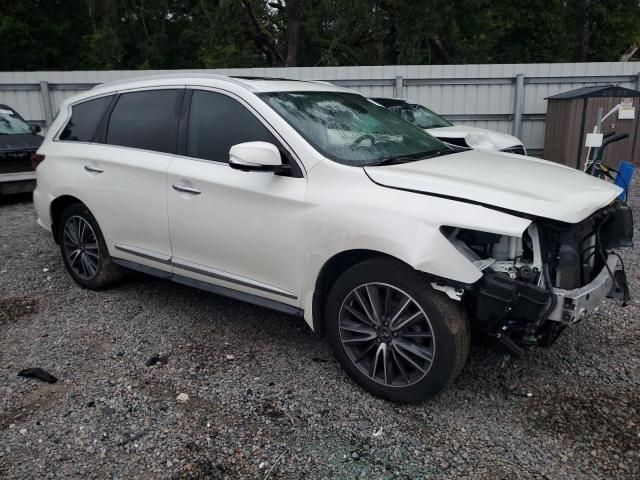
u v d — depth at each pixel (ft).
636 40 98.37
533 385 11.37
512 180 10.69
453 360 9.91
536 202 9.66
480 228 9.37
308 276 11.32
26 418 10.43
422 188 10.17
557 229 9.81
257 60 82.79
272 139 11.96
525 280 9.70
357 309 11.06
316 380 11.63
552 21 91.86
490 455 9.32
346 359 11.20
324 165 11.17
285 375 11.84
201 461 9.24
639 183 32.55
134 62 85.81
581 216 9.77
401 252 9.77
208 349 13.02
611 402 10.71
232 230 12.34
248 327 14.19
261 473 8.98
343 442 9.70
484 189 9.97
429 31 71.41
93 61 89.40
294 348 13.05
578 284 10.24
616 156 36.99
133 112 14.88
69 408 10.70
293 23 70.54
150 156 14.06
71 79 47.03
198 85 13.58
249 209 11.98
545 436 9.77
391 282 10.25
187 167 13.16
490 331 10.15
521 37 96.53
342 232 10.53
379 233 10.03
